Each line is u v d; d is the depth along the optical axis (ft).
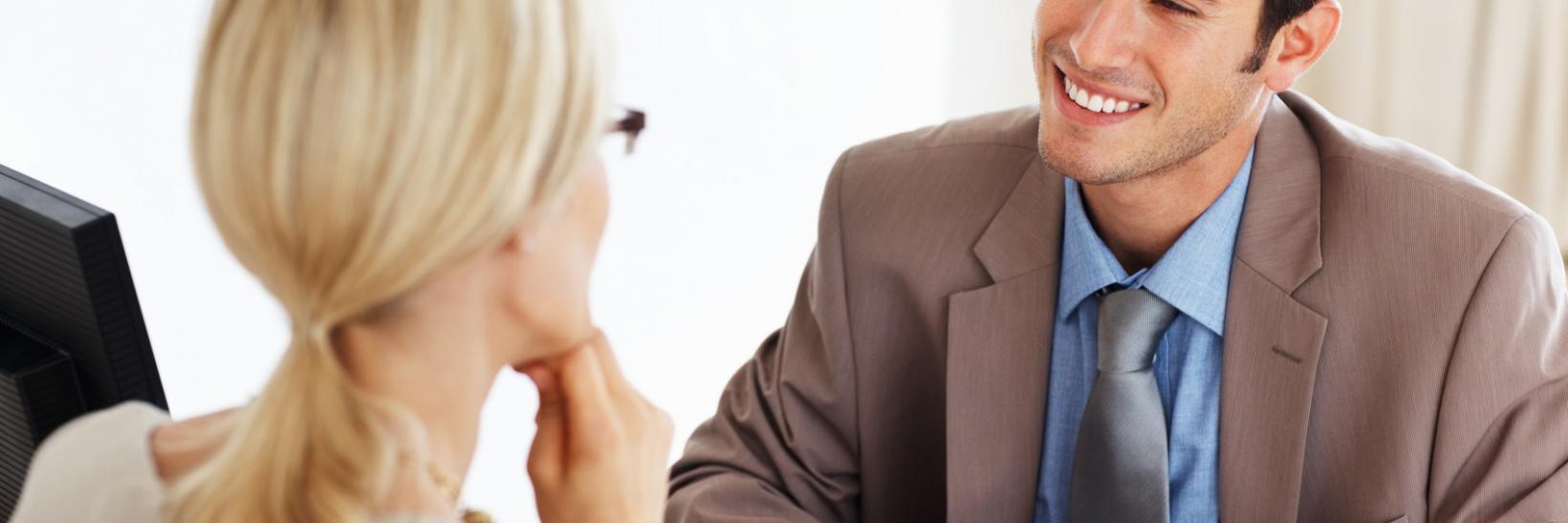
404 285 2.00
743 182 10.51
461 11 1.94
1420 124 10.28
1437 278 4.07
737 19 10.25
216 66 2.00
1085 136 4.00
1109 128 3.97
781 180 10.62
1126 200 4.20
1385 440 4.15
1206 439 4.34
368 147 1.93
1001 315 4.51
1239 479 4.25
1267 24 3.87
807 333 4.88
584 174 2.27
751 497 4.66
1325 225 4.22
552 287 2.27
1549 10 9.75
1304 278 4.17
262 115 1.96
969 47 10.95
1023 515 4.57
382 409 2.13
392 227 1.95
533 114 1.97
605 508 2.47
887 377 4.77
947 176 4.71
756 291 10.59
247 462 2.09
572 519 2.49
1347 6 10.14
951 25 10.84
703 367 10.02
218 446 2.34
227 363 8.92
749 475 4.77
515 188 1.98
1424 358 4.07
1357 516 4.23
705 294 10.47
